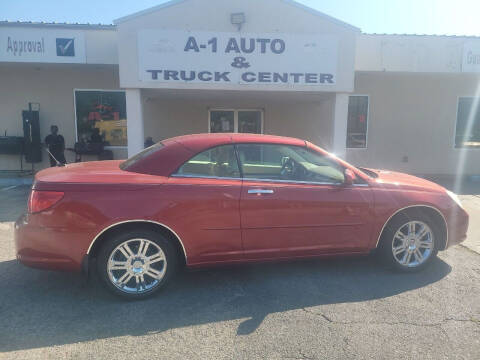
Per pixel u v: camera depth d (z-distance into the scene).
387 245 4.15
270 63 8.20
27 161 10.52
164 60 7.98
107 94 10.84
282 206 3.77
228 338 2.97
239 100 11.34
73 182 3.42
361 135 11.75
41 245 3.37
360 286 3.92
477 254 4.93
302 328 3.12
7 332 3.02
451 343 2.93
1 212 6.78
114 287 3.49
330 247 3.99
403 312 3.39
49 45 8.74
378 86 11.58
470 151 12.08
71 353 2.76
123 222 3.41
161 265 3.63
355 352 2.81
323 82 8.37
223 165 3.81
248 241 3.76
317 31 8.21
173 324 3.17
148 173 3.65
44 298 3.60
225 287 3.88
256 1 8.02
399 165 11.96
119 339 2.95
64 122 10.78
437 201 4.23
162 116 11.45
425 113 11.81
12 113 10.56
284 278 4.11
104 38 8.88
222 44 8.05
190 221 3.57
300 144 4.04
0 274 4.12
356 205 3.96
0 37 8.58
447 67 9.65
